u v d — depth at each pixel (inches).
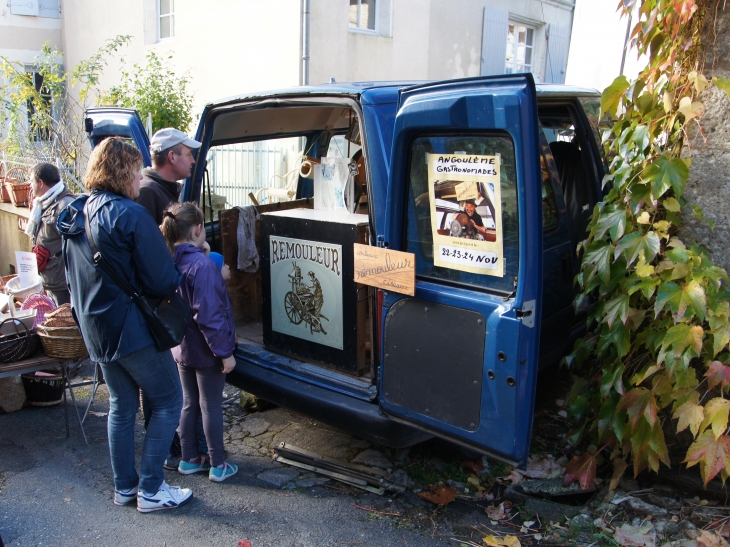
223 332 120.7
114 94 362.9
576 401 124.7
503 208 96.9
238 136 174.7
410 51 378.0
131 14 440.5
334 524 116.2
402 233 111.1
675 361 101.7
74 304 114.3
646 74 112.2
